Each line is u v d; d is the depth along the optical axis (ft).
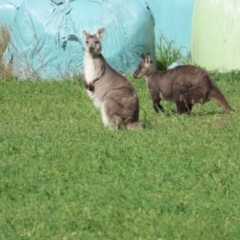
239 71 116.26
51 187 58.44
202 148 67.62
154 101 87.71
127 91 77.36
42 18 120.26
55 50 119.85
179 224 50.21
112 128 77.61
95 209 53.31
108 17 121.49
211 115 84.02
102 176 60.54
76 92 104.68
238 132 73.61
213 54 123.03
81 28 119.75
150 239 48.06
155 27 137.49
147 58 86.94
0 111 92.94
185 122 79.15
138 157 65.05
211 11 122.52
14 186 59.31
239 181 58.13
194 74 84.74
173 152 66.54
